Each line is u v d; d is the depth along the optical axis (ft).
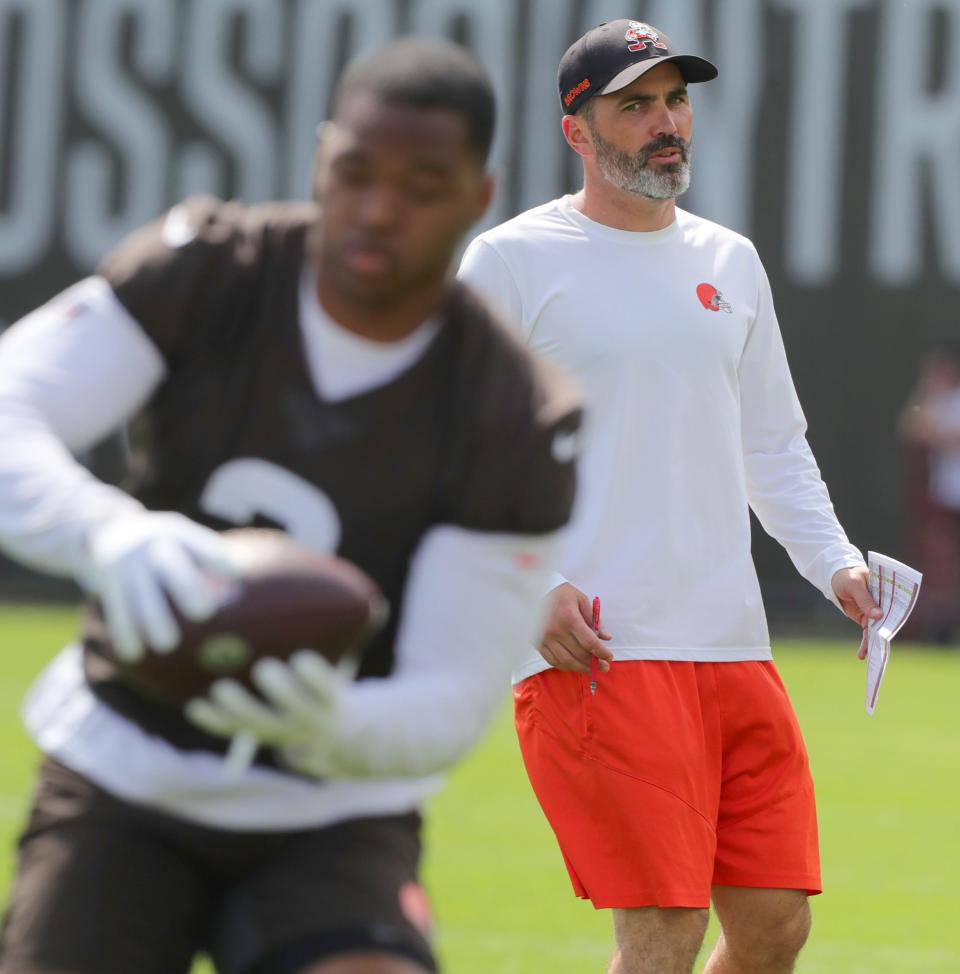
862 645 50.19
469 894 74.74
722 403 48.55
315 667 25.66
